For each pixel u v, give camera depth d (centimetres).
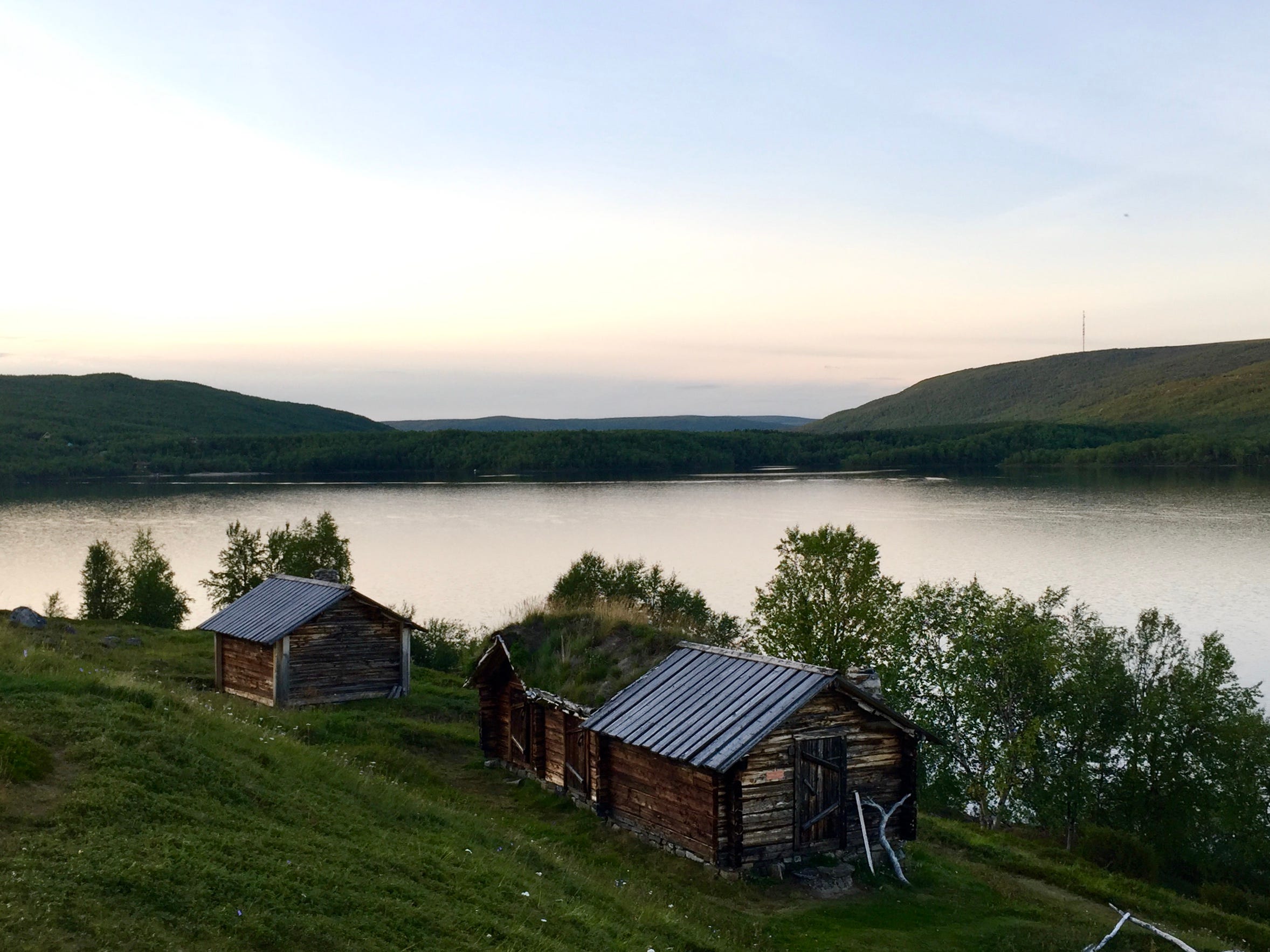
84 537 12975
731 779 2180
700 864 2203
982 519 15775
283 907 1279
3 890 1107
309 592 3919
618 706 2555
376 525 15412
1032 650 4331
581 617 3144
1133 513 16425
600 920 1677
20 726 1606
